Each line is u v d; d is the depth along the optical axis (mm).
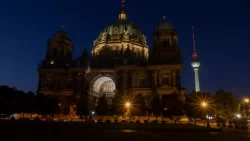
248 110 141250
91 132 33938
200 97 82875
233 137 31125
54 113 84375
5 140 21875
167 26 105188
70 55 119438
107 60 105750
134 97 93938
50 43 114875
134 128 43938
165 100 91562
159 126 49000
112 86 117188
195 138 28578
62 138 25031
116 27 126250
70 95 103688
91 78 104125
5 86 80875
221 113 90750
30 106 77750
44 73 107375
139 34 129250
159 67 97062
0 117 81688
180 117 79875
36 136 26297
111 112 85312
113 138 26141
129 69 99875
